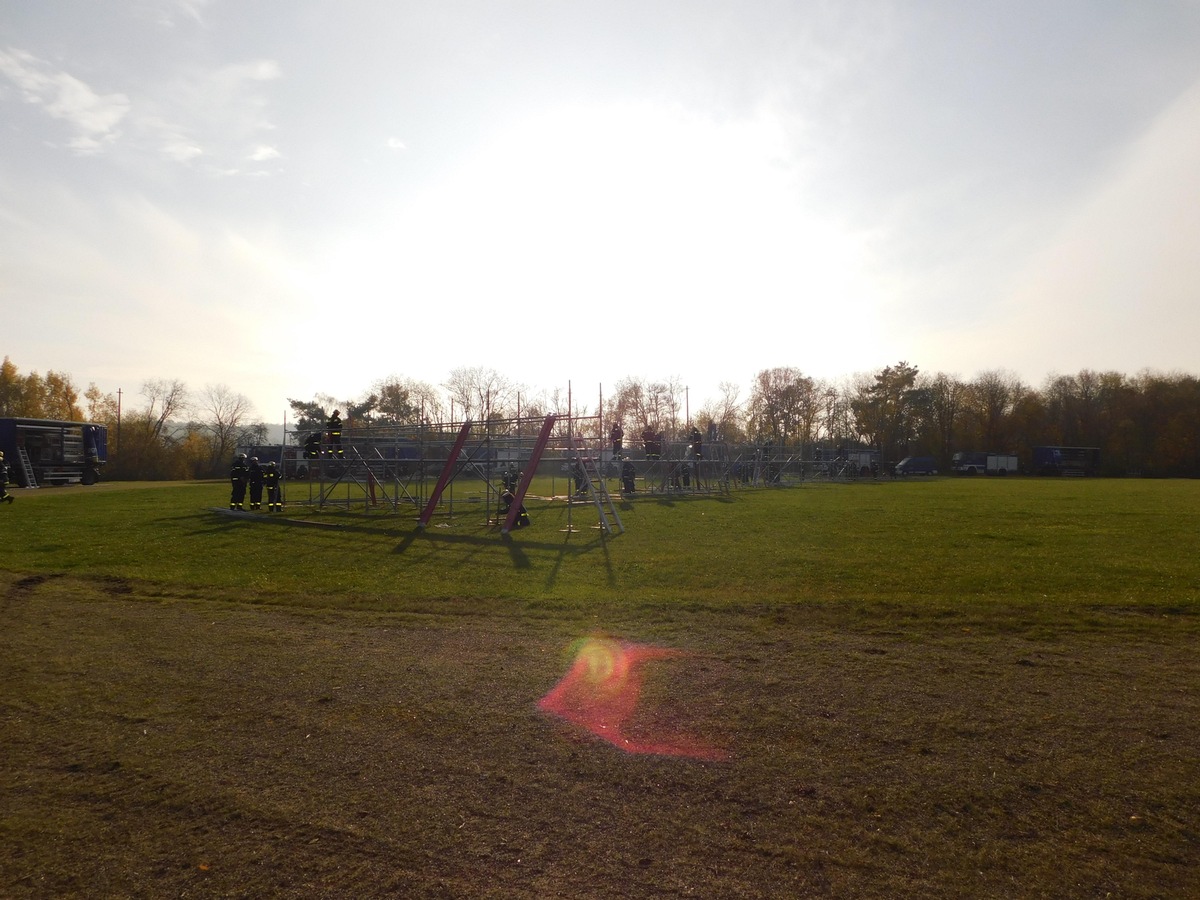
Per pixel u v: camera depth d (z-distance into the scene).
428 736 5.89
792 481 54.97
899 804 4.75
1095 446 89.44
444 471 21.36
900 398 91.50
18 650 8.45
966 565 14.09
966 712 6.41
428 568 14.09
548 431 19.95
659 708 6.50
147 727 6.09
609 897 3.79
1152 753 5.54
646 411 58.84
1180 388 85.69
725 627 9.46
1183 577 12.66
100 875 4.00
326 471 32.59
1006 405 95.44
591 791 4.95
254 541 18.17
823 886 3.87
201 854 4.21
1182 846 4.24
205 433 77.12
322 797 4.88
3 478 30.19
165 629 9.47
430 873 4.01
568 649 8.47
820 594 11.38
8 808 4.74
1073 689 7.04
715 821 4.55
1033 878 3.93
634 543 17.52
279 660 8.04
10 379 66.19
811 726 6.09
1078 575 12.91
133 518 23.56
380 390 70.38
